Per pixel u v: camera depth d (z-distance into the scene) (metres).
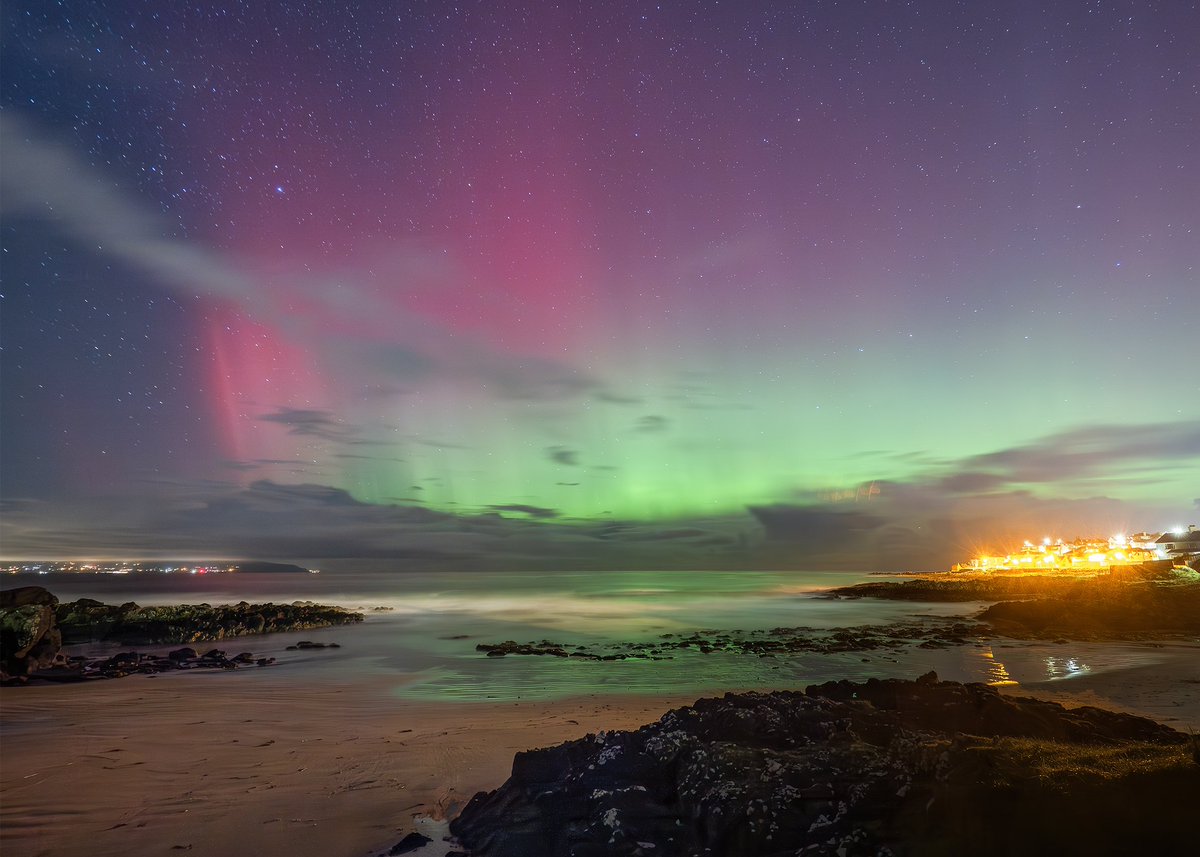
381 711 11.41
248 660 18.95
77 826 5.65
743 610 40.66
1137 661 17.64
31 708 11.42
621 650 21.73
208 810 6.04
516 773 5.95
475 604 45.69
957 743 4.56
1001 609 31.19
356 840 5.32
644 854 4.40
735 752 5.16
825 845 3.95
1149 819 3.37
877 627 28.69
